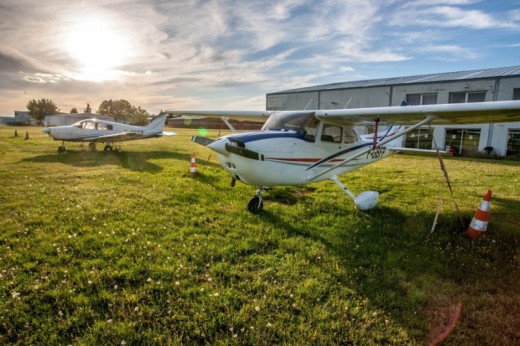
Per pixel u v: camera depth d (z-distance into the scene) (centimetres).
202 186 634
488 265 311
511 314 235
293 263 307
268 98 2742
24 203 480
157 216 430
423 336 212
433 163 1173
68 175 728
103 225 391
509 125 1551
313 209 490
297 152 457
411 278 286
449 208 516
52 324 213
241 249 330
